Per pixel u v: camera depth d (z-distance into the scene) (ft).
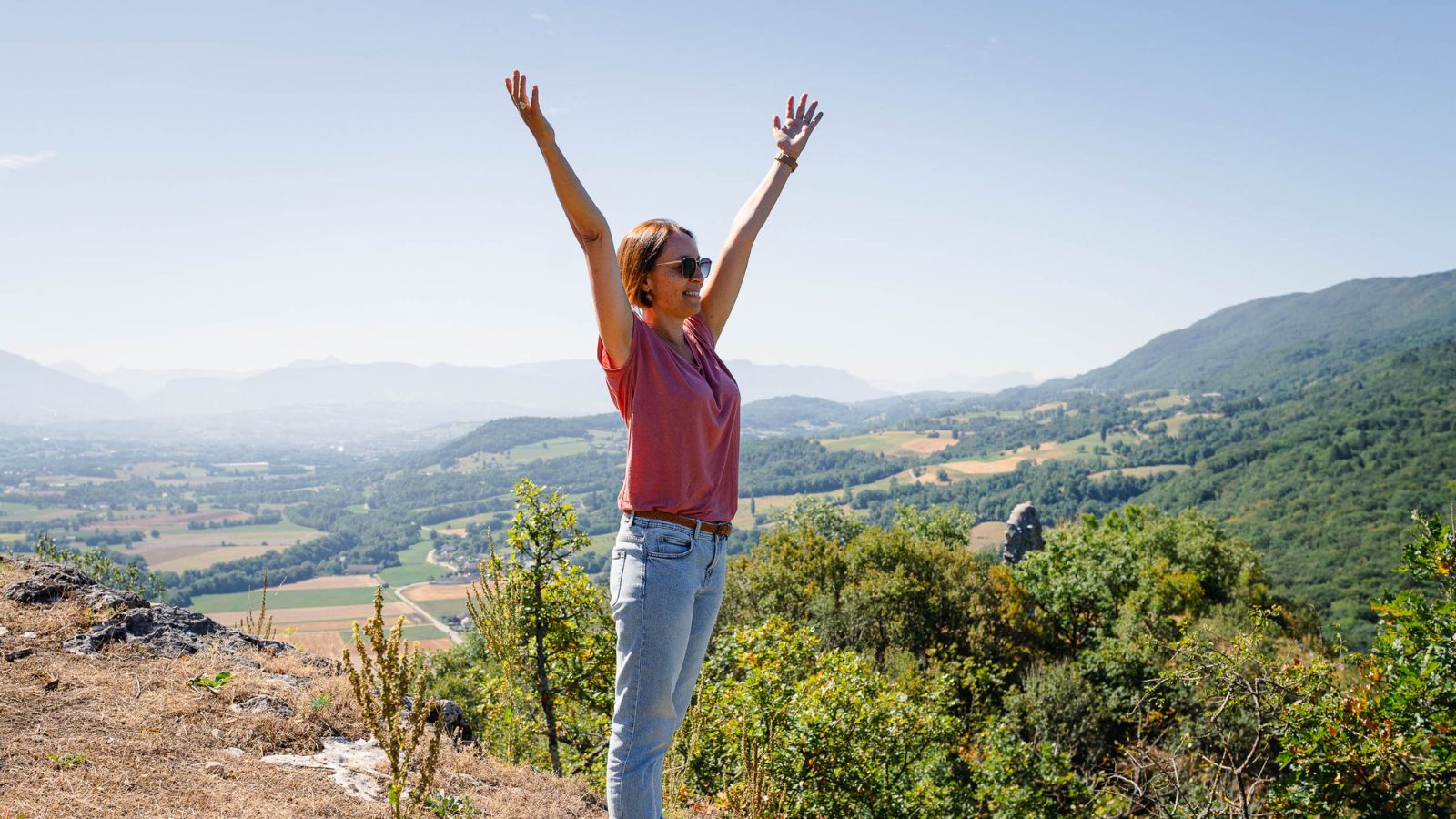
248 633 19.16
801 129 11.35
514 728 27.55
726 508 8.40
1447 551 27.27
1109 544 138.62
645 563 7.91
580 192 7.20
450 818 12.80
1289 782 30.22
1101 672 79.51
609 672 30.19
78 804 10.20
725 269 10.16
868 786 30.14
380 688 9.75
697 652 8.50
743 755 17.22
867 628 98.48
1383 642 28.43
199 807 10.89
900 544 112.88
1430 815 26.84
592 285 7.38
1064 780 48.98
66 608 17.12
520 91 6.93
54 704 12.98
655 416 7.80
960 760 49.21
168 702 14.01
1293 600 160.56
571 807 14.74
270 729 13.94
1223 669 35.35
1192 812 36.73
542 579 29.63
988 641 99.60
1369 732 27.84
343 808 11.88
